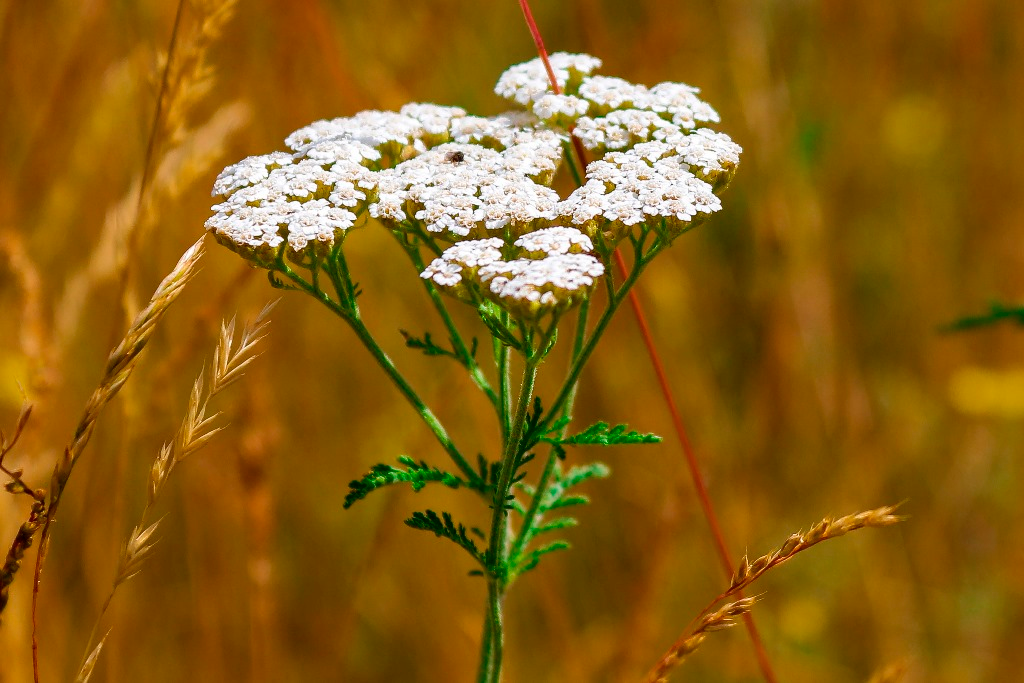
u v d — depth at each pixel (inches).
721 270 33.7
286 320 28.5
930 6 36.7
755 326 33.2
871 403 34.4
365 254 30.0
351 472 28.9
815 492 30.7
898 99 36.6
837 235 35.0
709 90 33.5
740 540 28.9
